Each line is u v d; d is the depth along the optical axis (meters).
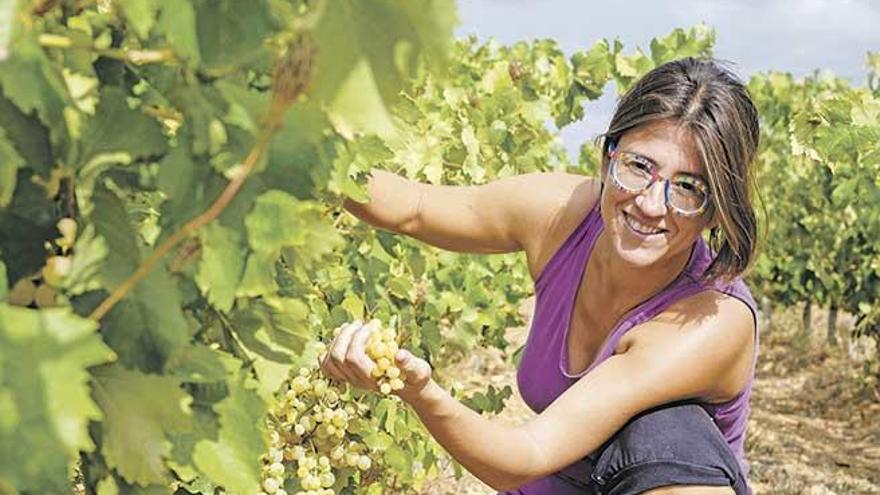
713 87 2.46
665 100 2.43
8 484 0.98
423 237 2.93
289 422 3.08
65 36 1.21
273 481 2.74
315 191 1.41
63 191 1.30
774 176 13.54
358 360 2.11
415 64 1.01
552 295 2.85
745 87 2.52
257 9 1.22
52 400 0.94
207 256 1.29
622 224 2.50
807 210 12.94
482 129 6.22
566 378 2.83
